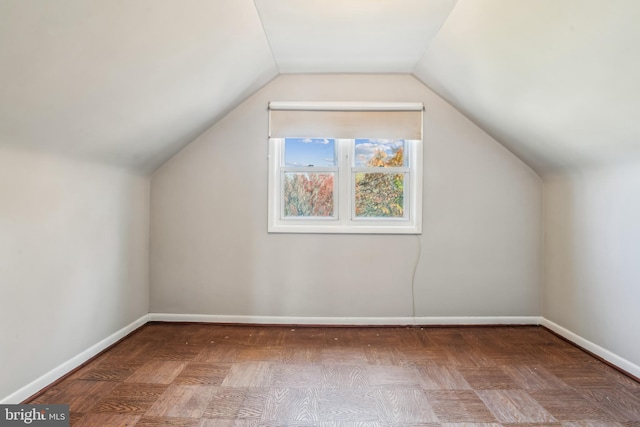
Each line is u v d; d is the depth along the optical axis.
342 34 2.38
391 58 2.76
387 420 1.74
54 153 1.99
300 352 2.55
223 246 3.13
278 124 3.08
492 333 2.96
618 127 1.96
